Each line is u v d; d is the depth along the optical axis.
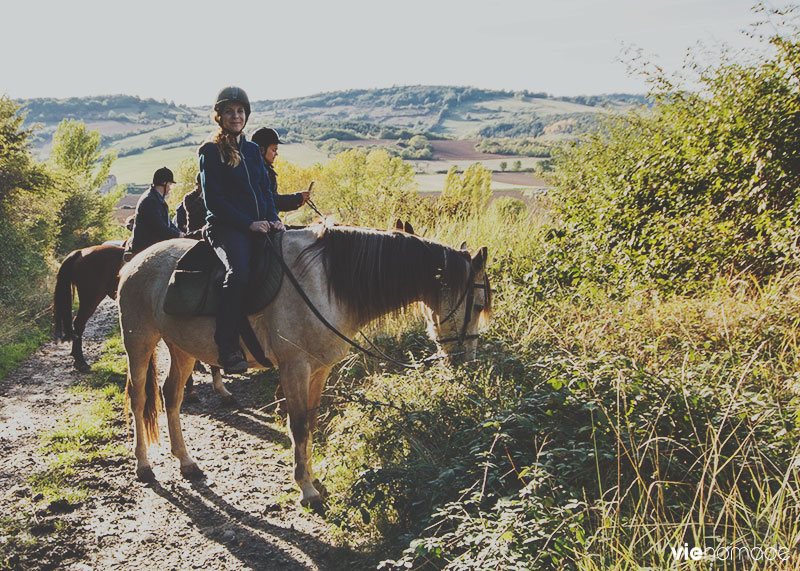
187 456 4.60
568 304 5.97
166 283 4.25
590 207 7.33
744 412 3.31
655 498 3.07
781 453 3.14
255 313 3.85
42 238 18.58
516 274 7.28
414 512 3.51
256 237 3.92
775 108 5.55
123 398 6.21
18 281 12.40
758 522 2.77
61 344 9.06
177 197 35.47
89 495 4.24
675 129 6.89
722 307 4.73
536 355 4.84
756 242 5.35
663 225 6.13
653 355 4.45
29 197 15.88
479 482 3.35
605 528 2.72
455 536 3.02
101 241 29.66
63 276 7.15
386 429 4.12
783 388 3.85
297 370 3.85
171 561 3.49
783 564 2.45
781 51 5.64
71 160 32.12
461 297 3.99
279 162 47.19
